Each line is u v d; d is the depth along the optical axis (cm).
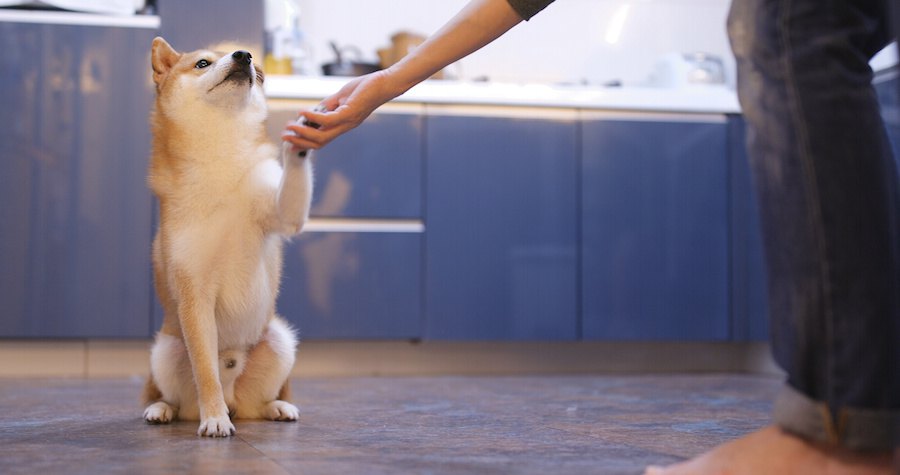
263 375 191
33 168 317
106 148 320
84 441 158
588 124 344
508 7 146
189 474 124
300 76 332
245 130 184
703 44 406
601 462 134
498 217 338
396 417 196
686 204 349
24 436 165
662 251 347
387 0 389
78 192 319
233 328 185
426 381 301
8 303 315
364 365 338
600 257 344
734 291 351
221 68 179
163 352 186
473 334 337
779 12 108
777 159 108
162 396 194
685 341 353
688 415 204
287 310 326
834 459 107
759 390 272
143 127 321
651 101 347
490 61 394
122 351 326
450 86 335
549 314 341
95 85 320
